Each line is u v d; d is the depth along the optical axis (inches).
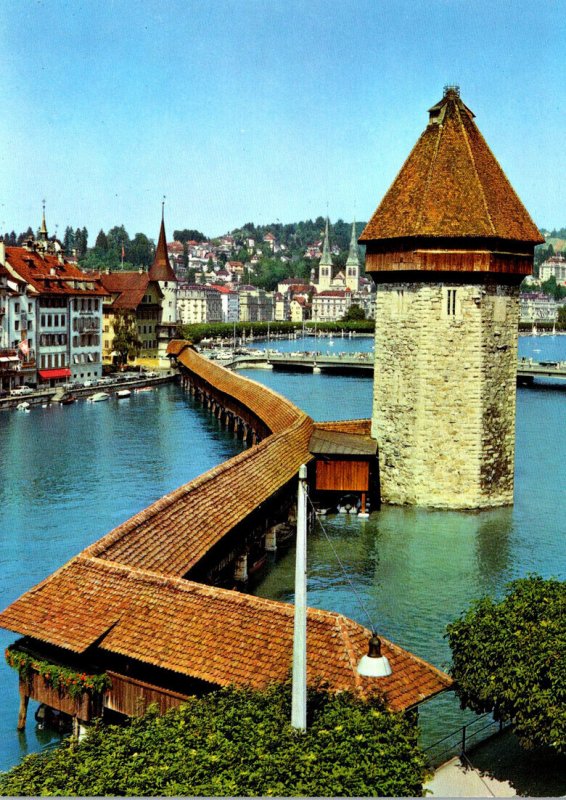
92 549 1285.7
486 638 1050.7
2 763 1111.6
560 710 944.3
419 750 822.5
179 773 746.2
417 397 2338.8
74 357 5561.0
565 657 986.7
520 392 5895.7
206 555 1502.2
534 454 3341.5
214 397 4468.5
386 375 2410.2
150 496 2586.1
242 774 738.2
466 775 1040.8
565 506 2444.6
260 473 1956.2
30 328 5068.9
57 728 1208.8
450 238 2256.4
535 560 1959.9
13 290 4817.9
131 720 895.1
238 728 813.9
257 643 1027.3
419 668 1008.2
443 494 2368.4
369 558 1974.7
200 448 3508.9
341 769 748.0
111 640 1091.9
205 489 1701.5
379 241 2346.2
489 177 2356.1
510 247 2325.3
